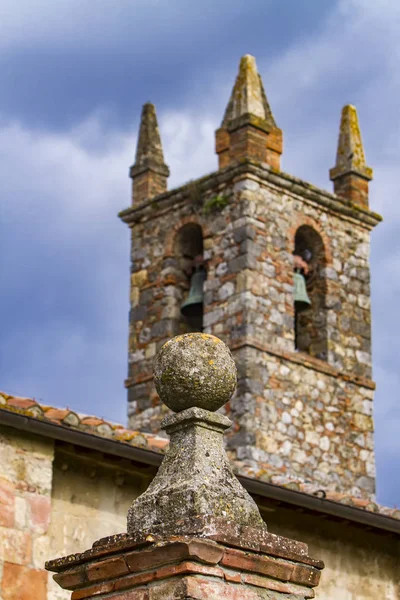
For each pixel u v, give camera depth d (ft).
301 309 87.04
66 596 36.88
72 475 39.09
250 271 83.15
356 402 86.38
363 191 92.12
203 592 19.53
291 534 44.75
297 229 87.25
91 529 38.86
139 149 92.94
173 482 20.70
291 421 82.07
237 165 84.99
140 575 19.99
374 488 85.30
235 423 79.97
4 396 37.22
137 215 90.79
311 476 81.97
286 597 20.57
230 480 20.88
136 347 88.07
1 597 35.63
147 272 89.30
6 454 37.09
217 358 21.15
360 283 89.61
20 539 36.58
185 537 19.71
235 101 87.51
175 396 21.07
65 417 37.29
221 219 85.61
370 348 88.48
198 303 86.12
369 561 47.11
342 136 93.50
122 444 38.50
